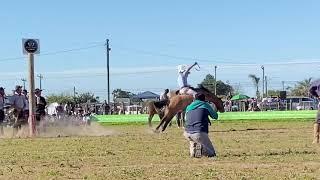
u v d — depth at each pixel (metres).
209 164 13.89
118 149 18.08
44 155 16.64
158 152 16.92
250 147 17.94
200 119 15.45
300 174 12.02
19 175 12.56
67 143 20.92
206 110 15.53
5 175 12.58
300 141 19.97
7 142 21.98
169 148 18.16
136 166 13.75
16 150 18.45
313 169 12.73
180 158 15.26
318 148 17.34
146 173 12.44
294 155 15.45
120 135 25.27
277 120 38.31
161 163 14.29
